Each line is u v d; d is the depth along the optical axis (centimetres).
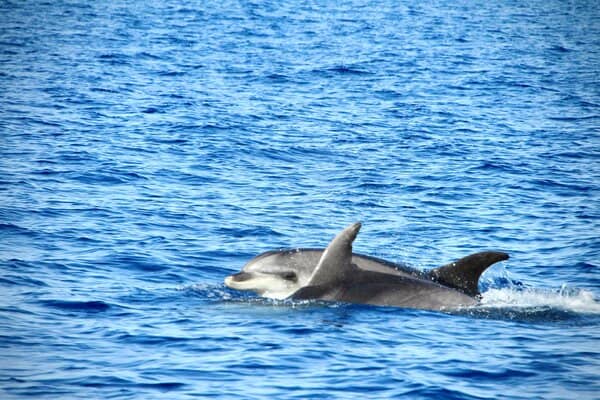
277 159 10894
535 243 7656
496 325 5541
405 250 7381
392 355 4875
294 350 4906
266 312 5672
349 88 17488
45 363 4606
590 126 14275
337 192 9350
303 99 15812
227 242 7362
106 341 4981
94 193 8738
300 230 7819
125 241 7188
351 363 4725
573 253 7344
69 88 15712
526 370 4697
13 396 4181
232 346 4953
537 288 6425
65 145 10938
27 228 7356
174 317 5481
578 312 5888
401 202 9019
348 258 6103
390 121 14000
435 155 11494
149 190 9000
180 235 7481
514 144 12488
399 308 5834
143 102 14588
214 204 8588
